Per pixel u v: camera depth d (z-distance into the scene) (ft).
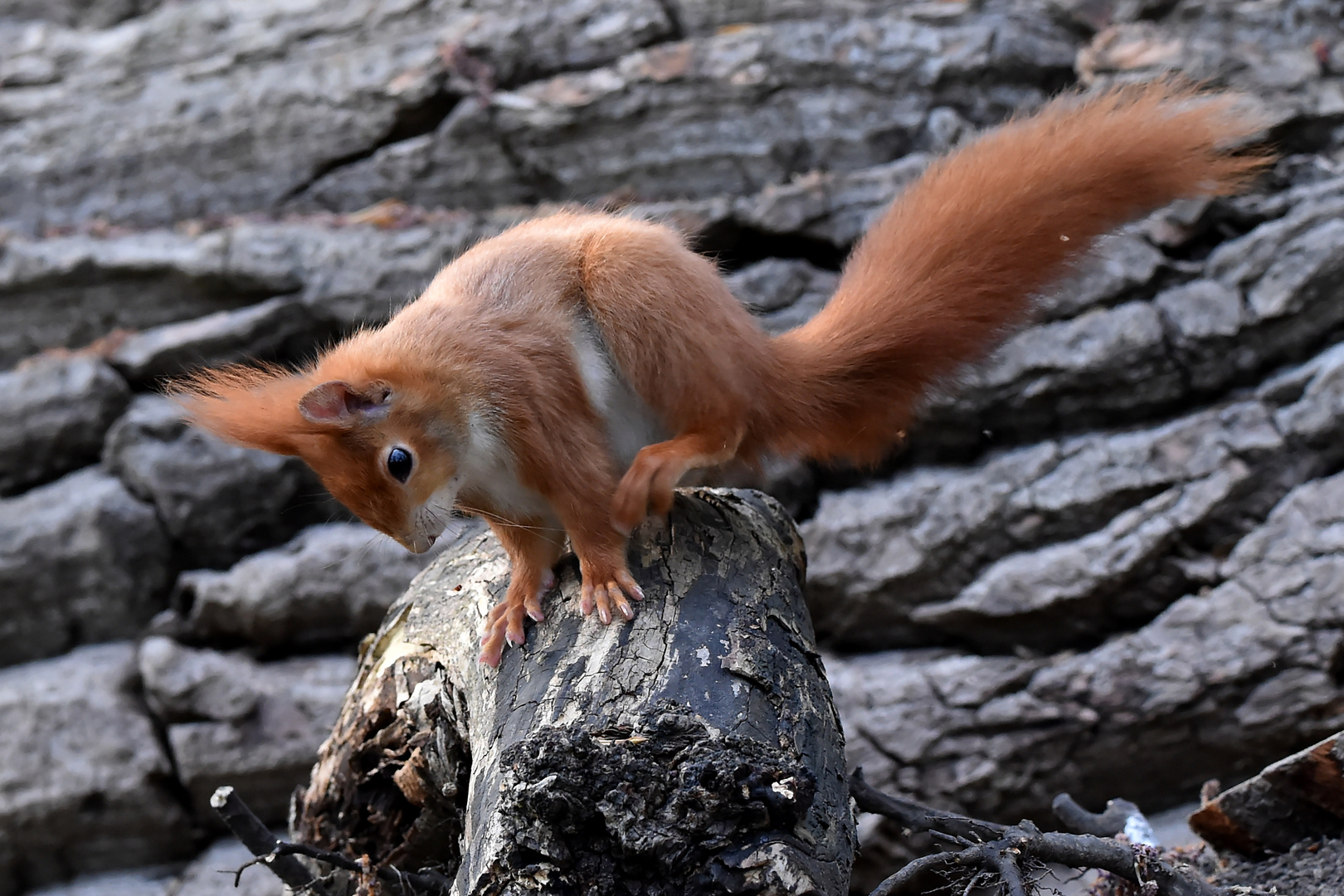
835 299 15.19
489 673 12.54
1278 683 22.75
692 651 11.39
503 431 12.40
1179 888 11.99
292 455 12.69
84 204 30.60
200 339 27.99
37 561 26.89
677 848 9.29
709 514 13.80
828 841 9.97
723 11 30.01
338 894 15.21
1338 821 15.23
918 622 25.44
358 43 31.24
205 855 26.68
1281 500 23.94
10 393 27.73
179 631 27.55
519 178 29.53
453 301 13.05
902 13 29.37
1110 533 24.23
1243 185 14.98
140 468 27.37
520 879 9.55
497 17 30.27
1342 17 27.40
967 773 23.82
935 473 26.04
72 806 25.89
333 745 15.35
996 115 28.53
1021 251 14.85
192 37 32.30
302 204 30.27
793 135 28.60
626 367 13.01
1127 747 23.52
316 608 27.07
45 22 34.96
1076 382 25.12
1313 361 24.56
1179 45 27.50
